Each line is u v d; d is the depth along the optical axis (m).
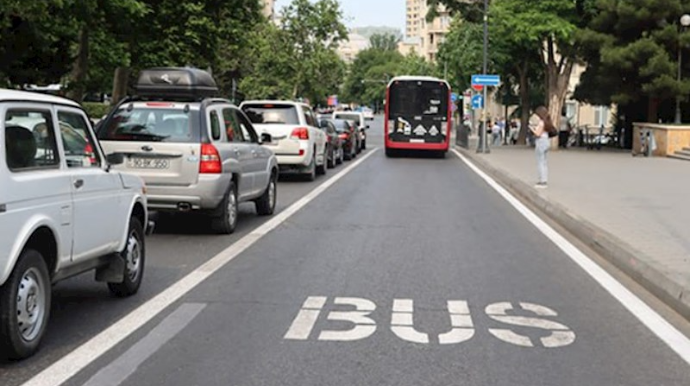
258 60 56.62
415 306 7.57
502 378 5.52
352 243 11.24
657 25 36.22
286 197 17.56
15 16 15.80
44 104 6.12
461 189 20.19
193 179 11.18
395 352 6.09
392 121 34.91
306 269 9.28
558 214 14.05
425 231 12.55
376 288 8.31
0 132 5.38
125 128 11.35
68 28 18.28
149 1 25.17
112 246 7.12
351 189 19.61
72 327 6.66
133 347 6.11
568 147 43.84
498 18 39.06
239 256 10.10
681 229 11.72
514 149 42.16
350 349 6.14
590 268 9.64
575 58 40.88
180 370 5.59
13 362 5.69
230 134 12.42
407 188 20.17
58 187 6.05
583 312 7.45
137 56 27.78
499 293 8.18
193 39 28.31
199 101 11.73
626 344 6.41
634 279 8.98
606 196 16.59
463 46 45.88
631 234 11.13
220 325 6.79
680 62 35.88
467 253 10.56
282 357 5.92
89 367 5.61
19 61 17.69
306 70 57.59
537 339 6.51
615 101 37.34
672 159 31.64
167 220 13.30
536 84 53.38
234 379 5.42
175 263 9.59
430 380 5.46
